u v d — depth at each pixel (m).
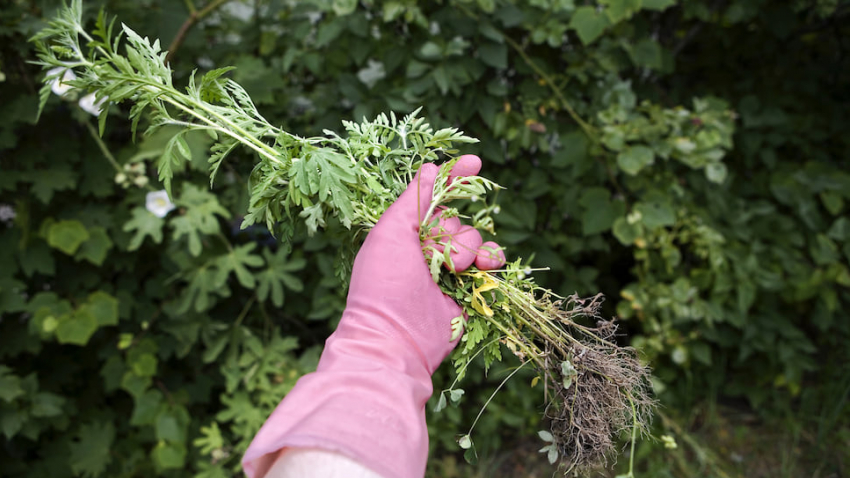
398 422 0.44
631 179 1.21
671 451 1.35
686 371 1.44
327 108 1.17
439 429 1.27
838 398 1.49
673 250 1.25
